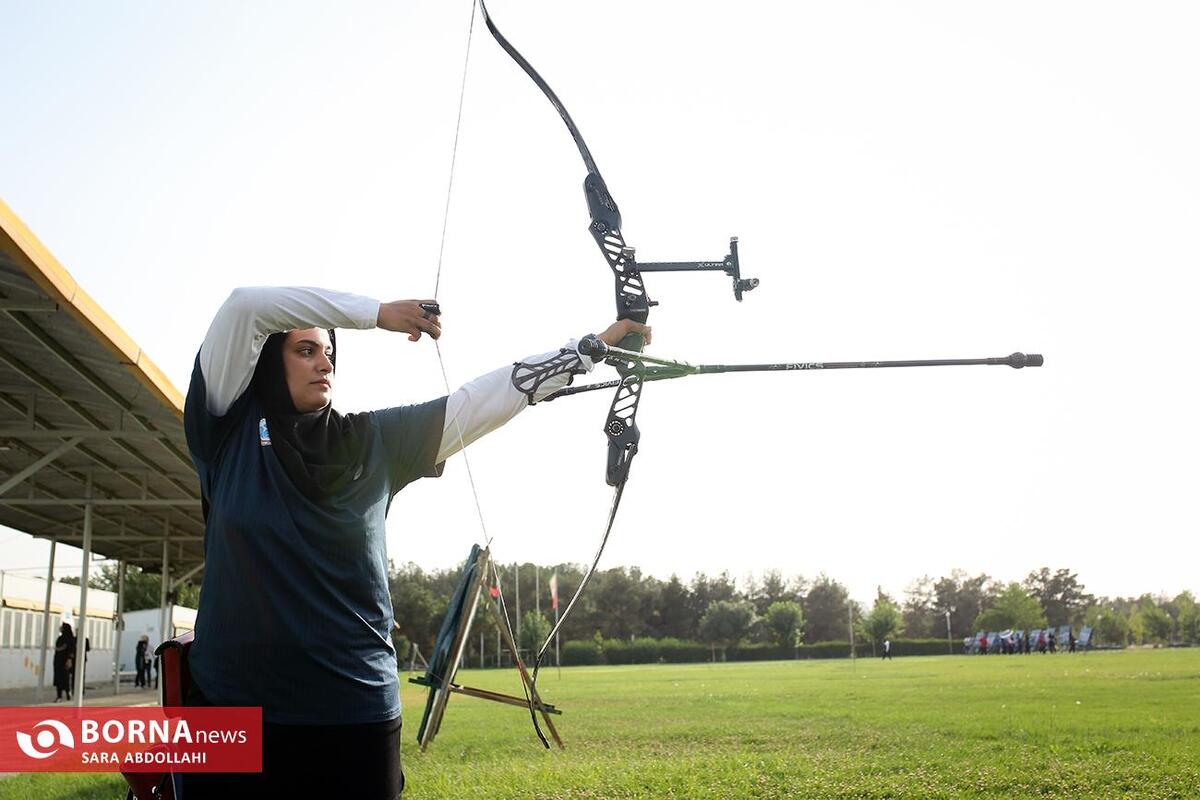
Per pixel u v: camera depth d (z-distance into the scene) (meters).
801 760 9.10
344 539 2.67
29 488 20.61
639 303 3.79
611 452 3.72
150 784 2.85
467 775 8.64
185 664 2.75
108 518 24.95
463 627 10.77
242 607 2.59
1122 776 7.79
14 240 8.53
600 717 15.39
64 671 22.48
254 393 2.77
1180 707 14.62
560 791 7.66
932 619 128.38
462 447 3.12
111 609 39.81
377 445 2.89
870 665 50.31
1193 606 101.69
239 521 2.61
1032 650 88.38
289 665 2.57
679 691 24.39
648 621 104.38
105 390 13.87
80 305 10.02
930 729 11.86
